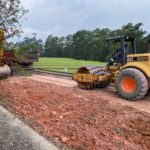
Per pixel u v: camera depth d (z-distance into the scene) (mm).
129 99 9805
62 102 6965
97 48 60219
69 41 79500
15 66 12977
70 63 30406
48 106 6535
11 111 6020
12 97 7020
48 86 8945
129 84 9852
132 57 10148
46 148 4617
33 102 6734
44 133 5105
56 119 5789
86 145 4832
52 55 81125
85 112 6422
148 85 9836
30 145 4664
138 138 5477
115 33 59938
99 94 10562
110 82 11609
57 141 4863
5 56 11039
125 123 6121
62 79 14047
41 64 26078
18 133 5027
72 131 5305
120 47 11094
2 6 9961
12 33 10195
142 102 9578
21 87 8195
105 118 6211
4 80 9422
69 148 4668
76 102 7109
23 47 10680
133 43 11336
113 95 10570
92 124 5789
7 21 10086
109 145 4984
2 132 5008
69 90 8742
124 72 9898
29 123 5465
